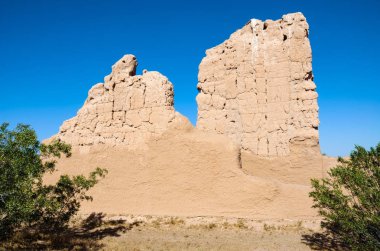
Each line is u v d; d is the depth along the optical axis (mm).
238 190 21469
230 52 26219
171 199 22562
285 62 24297
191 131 23688
